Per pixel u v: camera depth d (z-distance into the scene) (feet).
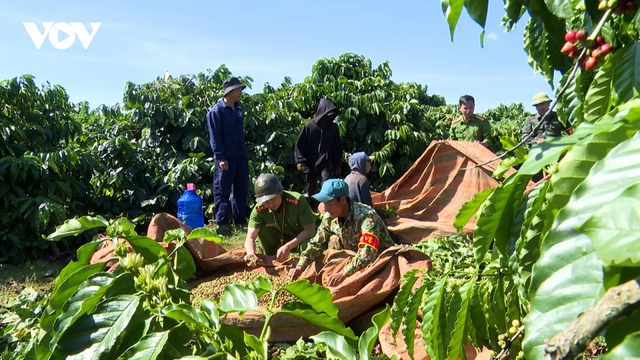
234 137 24.97
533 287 2.31
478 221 4.36
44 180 22.61
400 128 34.60
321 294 6.19
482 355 8.62
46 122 24.62
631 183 2.16
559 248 2.29
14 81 23.39
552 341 1.96
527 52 5.58
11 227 20.77
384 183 35.35
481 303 5.78
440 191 19.49
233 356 5.42
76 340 5.68
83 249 7.31
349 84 37.09
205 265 13.14
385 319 5.86
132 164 27.22
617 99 3.74
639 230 1.83
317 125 26.32
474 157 18.72
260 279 6.46
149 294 6.01
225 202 24.93
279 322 10.57
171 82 32.35
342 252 12.43
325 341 5.58
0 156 22.04
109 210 26.25
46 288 17.71
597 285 2.15
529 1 4.13
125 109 30.86
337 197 12.67
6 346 12.17
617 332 1.91
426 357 9.50
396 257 11.71
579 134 2.93
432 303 5.76
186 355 5.51
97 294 6.12
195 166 27.55
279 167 31.14
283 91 37.58
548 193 3.04
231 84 24.77
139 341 5.27
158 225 13.10
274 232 14.96
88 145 30.42
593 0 3.88
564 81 4.97
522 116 64.08
